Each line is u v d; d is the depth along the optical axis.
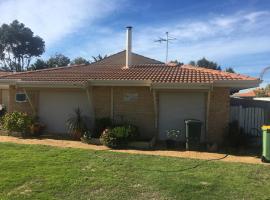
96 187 9.32
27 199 8.37
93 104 17.52
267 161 12.62
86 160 12.17
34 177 9.98
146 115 16.92
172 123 16.67
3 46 65.50
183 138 16.47
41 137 17.05
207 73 17.36
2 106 22.41
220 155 13.83
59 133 18.11
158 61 26.70
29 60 67.81
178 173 10.80
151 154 13.62
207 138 16.19
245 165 12.04
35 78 18.02
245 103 19.27
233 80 15.32
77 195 8.73
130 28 21.19
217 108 16.09
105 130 15.34
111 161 12.15
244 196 8.91
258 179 10.36
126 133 15.01
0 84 18.31
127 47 21.28
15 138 16.59
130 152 13.94
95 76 17.77
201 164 12.03
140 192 9.04
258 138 16.20
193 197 8.77
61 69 21.41
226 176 10.59
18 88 18.70
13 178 9.81
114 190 9.14
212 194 9.00
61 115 18.17
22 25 66.38
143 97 16.94
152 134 16.84
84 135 15.90
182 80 15.73
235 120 16.84
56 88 17.36
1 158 12.11
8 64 66.31
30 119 17.44
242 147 15.46
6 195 8.57
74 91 17.92
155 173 10.74
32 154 12.84
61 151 13.48
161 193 9.00
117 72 18.89
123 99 17.17
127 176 10.36
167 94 16.69
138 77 16.86
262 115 16.98
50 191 8.93
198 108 16.42
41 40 68.69
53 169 10.86
